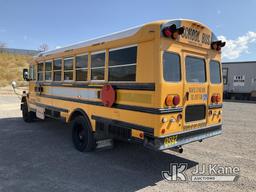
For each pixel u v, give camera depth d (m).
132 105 4.40
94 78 5.41
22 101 9.76
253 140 7.28
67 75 6.47
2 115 11.50
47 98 7.60
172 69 4.20
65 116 6.58
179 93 4.32
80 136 5.97
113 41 4.81
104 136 5.14
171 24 4.12
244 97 23.92
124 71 4.59
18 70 40.94
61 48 6.72
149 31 4.08
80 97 5.89
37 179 4.32
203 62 4.94
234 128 9.14
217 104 5.32
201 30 4.78
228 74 24.73
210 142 7.00
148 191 3.94
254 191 3.99
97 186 4.08
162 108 3.99
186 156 5.70
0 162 5.15
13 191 3.86
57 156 5.56
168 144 4.13
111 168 4.88
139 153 5.84
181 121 4.38
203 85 4.89
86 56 5.66
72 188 3.99
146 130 4.14
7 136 7.40
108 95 4.92
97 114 5.31
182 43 4.39
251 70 23.19
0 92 24.47
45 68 7.71
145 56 4.16
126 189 3.99
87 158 5.45
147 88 4.12
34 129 8.37
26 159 5.34
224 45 5.33
